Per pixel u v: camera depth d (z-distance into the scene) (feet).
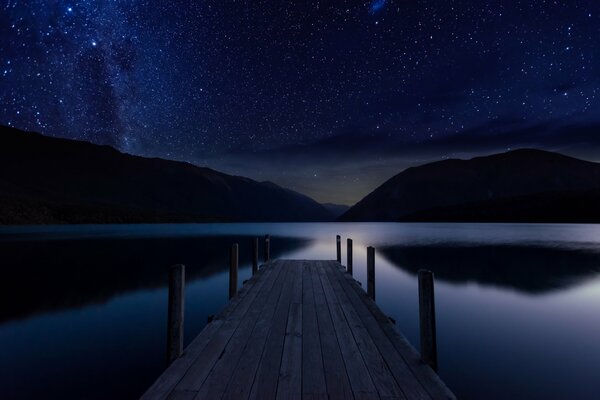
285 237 147.84
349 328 14.42
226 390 9.25
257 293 20.98
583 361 19.36
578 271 52.85
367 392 9.24
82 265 57.62
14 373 17.95
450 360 19.63
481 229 168.66
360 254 77.66
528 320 28.19
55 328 25.90
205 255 73.51
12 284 42.55
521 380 17.03
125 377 17.53
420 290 11.36
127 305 32.78
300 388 9.40
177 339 11.39
